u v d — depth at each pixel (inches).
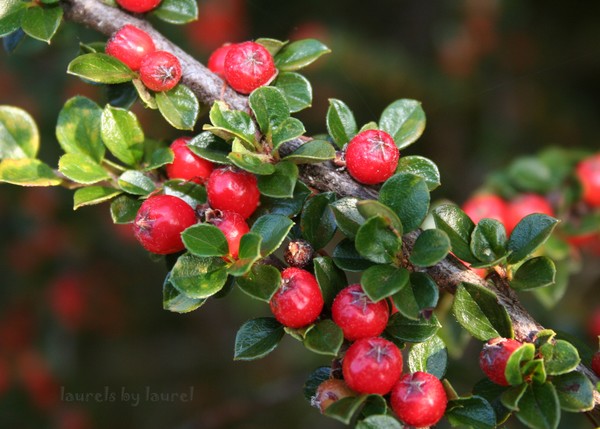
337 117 7.1
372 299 6.3
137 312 14.2
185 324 14.7
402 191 6.6
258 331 6.6
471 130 15.4
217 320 14.8
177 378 14.2
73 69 6.8
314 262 6.6
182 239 6.5
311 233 6.8
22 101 12.8
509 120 15.3
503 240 6.7
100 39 10.5
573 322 11.4
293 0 14.8
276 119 6.8
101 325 13.9
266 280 6.5
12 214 12.8
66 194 12.9
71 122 7.3
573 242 9.7
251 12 14.1
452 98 14.7
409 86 14.2
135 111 12.9
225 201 6.7
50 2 7.1
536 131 15.5
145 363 14.2
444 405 6.4
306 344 6.4
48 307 13.1
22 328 13.0
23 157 7.4
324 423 13.8
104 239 13.4
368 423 6.2
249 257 6.4
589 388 6.4
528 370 6.4
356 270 6.6
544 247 9.3
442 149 15.3
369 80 14.0
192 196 7.0
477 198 9.7
